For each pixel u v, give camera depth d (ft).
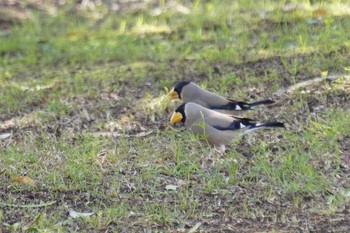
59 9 64.03
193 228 30.42
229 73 45.01
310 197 32.37
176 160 35.50
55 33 58.59
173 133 38.19
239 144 36.99
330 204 31.81
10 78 48.73
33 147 37.42
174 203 32.22
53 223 31.01
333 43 47.70
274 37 51.42
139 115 40.91
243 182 33.50
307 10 55.93
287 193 32.63
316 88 41.75
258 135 37.68
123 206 31.96
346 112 39.01
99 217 31.24
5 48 54.60
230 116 37.14
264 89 42.65
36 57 52.90
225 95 42.45
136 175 34.40
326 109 39.58
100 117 40.96
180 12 61.00
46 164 35.42
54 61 52.08
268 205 31.99
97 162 35.45
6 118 41.68
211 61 47.80
